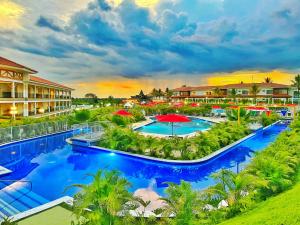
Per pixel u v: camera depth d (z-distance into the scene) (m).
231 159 15.16
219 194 6.70
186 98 83.69
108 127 18.12
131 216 5.69
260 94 69.56
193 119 38.81
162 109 43.56
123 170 12.84
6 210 7.84
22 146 18.09
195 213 5.75
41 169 12.73
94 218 5.31
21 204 8.38
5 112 31.55
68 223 6.25
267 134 24.31
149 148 14.65
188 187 6.02
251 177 6.65
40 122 21.20
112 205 5.28
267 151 10.62
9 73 28.11
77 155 15.75
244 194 6.70
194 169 12.68
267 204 5.19
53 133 21.72
